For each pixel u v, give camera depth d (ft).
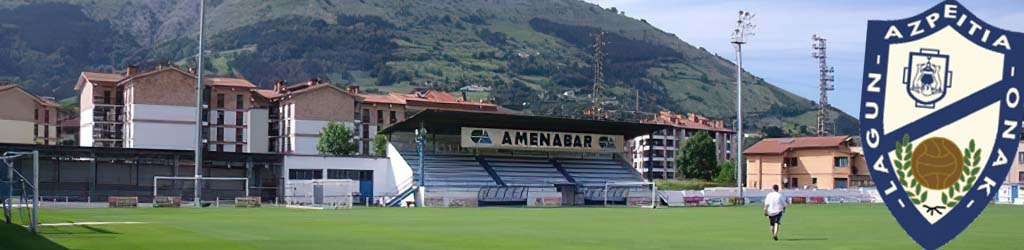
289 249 90.74
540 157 325.83
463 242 104.83
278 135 554.05
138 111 466.29
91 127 485.15
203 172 308.19
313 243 99.66
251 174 290.76
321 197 264.31
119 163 299.38
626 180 328.08
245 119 506.89
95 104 485.56
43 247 86.58
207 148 491.72
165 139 473.26
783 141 457.68
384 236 114.52
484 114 279.08
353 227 135.74
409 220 163.12
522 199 297.74
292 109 532.73
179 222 140.87
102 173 296.51
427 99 603.26
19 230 103.91
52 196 257.96
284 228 129.80
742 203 292.81
